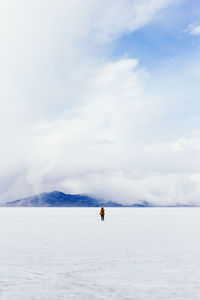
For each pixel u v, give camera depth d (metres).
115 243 21.28
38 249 18.47
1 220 51.53
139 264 13.98
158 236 25.66
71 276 11.73
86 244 20.69
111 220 51.47
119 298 9.09
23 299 8.95
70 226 36.91
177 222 45.47
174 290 9.97
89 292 9.69
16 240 22.91
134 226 36.94
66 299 8.98
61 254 16.66
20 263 14.12
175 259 15.25
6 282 10.86
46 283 10.74
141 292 9.73
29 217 64.31
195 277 11.67
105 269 12.96
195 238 24.27
